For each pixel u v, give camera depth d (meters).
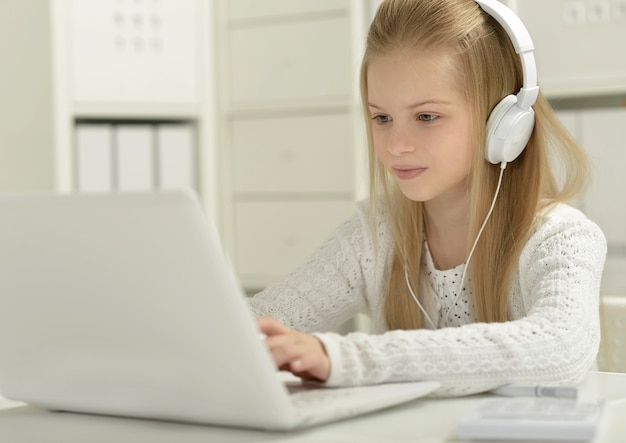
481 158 1.29
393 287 1.48
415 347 1.04
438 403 1.02
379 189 1.51
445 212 1.44
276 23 3.29
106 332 0.91
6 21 3.16
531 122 1.30
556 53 2.79
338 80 3.16
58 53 3.04
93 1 3.14
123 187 3.18
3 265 0.94
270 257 3.36
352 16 3.11
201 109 3.28
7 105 3.16
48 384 1.01
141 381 0.92
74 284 0.90
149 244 0.83
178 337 0.86
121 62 3.18
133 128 3.18
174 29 3.24
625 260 2.68
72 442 0.90
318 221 3.24
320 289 1.51
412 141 1.26
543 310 1.15
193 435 0.89
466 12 1.29
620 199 2.69
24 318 0.97
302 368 0.99
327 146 3.21
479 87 1.28
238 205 3.41
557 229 1.31
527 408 0.89
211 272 0.81
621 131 2.69
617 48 2.70
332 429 0.88
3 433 0.95
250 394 0.85
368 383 1.03
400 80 1.25
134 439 0.89
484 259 1.36
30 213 0.88
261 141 3.35
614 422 0.90
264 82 3.33
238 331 0.82
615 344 1.56
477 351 1.05
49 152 3.07
